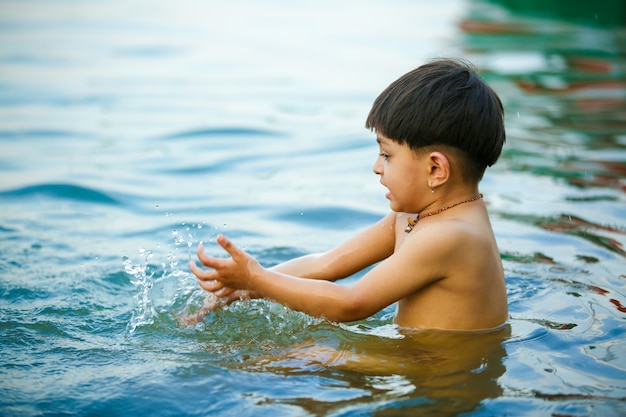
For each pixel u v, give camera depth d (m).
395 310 2.95
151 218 4.09
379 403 2.18
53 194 4.45
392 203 2.75
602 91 7.11
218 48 9.42
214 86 7.48
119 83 7.55
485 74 7.84
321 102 6.85
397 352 2.52
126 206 4.29
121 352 2.57
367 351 2.53
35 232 3.84
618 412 2.11
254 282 2.68
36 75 7.88
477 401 2.18
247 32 10.55
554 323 2.75
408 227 2.78
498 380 2.31
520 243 3.65
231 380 2.34
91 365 2.46
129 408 2.19
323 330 2.71
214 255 3.55
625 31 10.43
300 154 5.35
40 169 4.92
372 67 8.31
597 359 2.45
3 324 2.78
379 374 2.37
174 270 3.31
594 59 8.52
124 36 10.18
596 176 4.72
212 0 13.72
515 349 2.53
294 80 7.73
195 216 4.13
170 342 2.65
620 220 3.94
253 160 5.21
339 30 10.75
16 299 3.02
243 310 2.85
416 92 2.64
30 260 3.45
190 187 4.65
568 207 4.17
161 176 4.85
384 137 2.70
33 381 2.35
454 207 2.70
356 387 2.28
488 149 2.67
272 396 2.24
